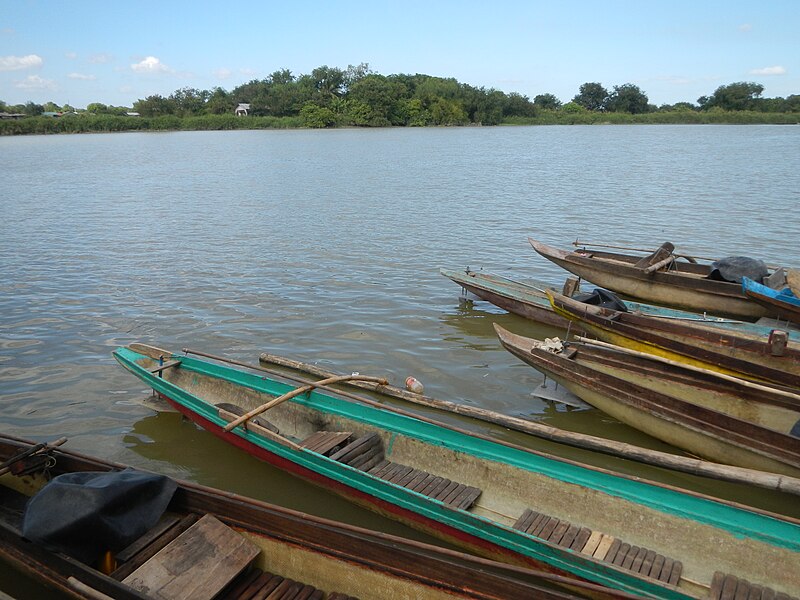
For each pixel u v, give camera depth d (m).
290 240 31.73
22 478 10.63
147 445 13.41
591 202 43.44
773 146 88.56
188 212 40.00
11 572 9.32
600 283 23.16
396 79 156.75
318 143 103.31
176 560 8.75
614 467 12.69
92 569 8.24
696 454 12.70
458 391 15.89
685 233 33.03
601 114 168.12
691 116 162.00
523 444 13.30
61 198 46.34
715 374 13.36
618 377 14.05
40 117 152.88
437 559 7.99
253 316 20.69
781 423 12.84
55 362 17.22
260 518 9.14
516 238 32.41
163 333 19.22
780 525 8.91
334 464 11.09
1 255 28.52
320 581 8.89
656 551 9.66
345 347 18.36
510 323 20.27
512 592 7.57
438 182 54.59
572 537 9.96
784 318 18.72
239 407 13.98
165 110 157.62
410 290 23.53
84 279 24.67
